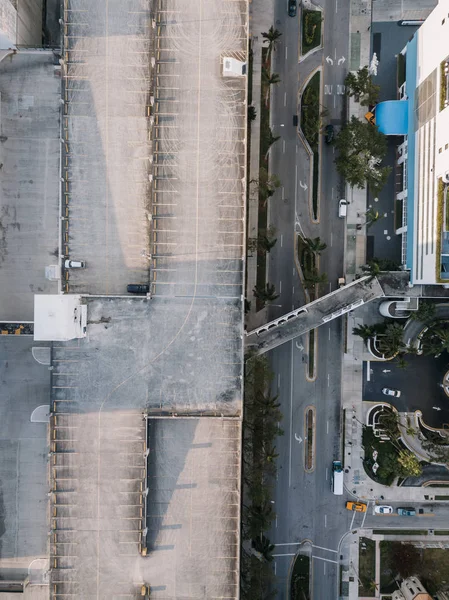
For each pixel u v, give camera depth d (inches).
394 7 2447.1
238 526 2022.6
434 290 2346.2
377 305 2498.8
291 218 2480.3
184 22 1974.7
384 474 2450.8
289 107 2460.6
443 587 2480.3
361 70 2287.2
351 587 2496.3
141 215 2027.6
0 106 2068.2
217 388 2017.7
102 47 1978.3
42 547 2224.4
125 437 2018.9
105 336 2007.9
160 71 1982.0
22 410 2209.6
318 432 2513.5
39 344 2183.8
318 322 2326.5
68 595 2006.6
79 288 2028.8
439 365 2522.1
